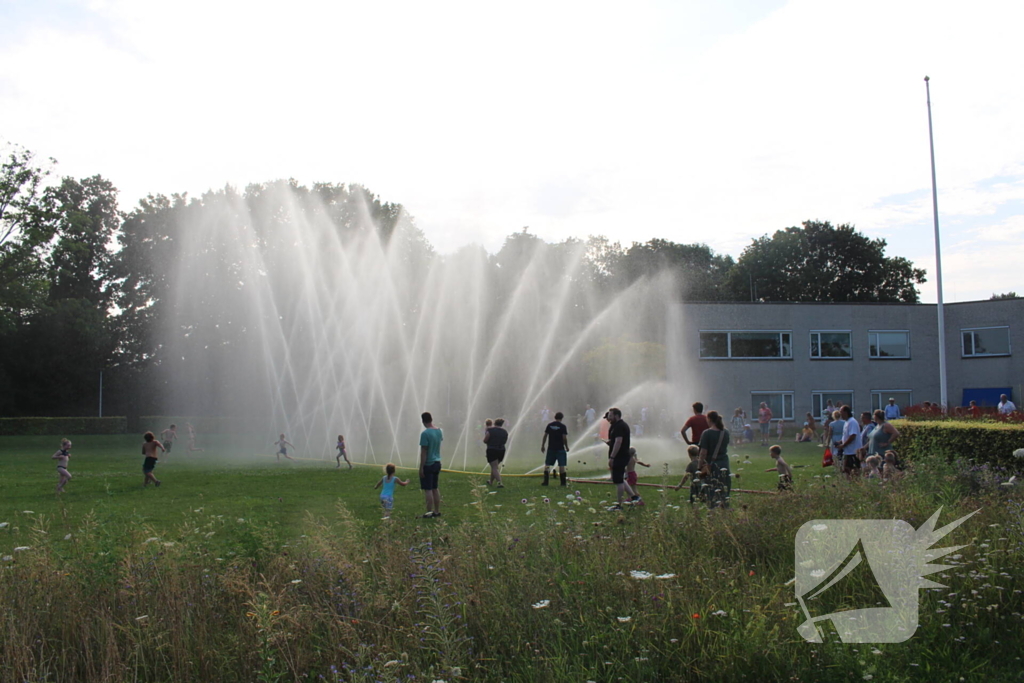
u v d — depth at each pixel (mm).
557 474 19500
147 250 59406
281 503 14523
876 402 42875
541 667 5441
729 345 42656
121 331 64938
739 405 42375
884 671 5391
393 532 9367
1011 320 41875
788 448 30453
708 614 5949
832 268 76938
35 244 43406
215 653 5879
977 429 16719
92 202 69500
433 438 12766
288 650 5715
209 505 14180
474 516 12461
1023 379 41469
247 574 6816
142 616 6031
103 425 54062
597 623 5914
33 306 44719
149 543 7418
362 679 5074
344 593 6539
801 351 42781
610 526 9031
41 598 6461
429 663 5551
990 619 6215
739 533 8289
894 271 76562
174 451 36094
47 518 11648
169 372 58125
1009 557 7219
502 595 6441
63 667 5730
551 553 7570
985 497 10508
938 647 5773
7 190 42656
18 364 61938
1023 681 5398
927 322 43344
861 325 43156
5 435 50312
